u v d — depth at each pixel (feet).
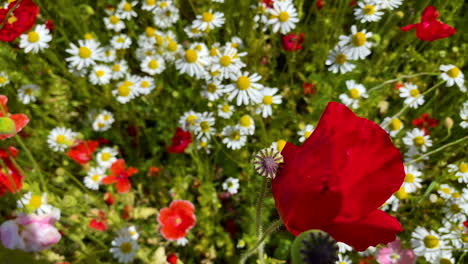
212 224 9.82
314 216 3.28
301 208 3.32
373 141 3.16
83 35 11.14
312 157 3.26
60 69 10.77
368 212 3.29
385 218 3.38
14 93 10.32
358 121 3.28
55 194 8.83
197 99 10.51
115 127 11.19
